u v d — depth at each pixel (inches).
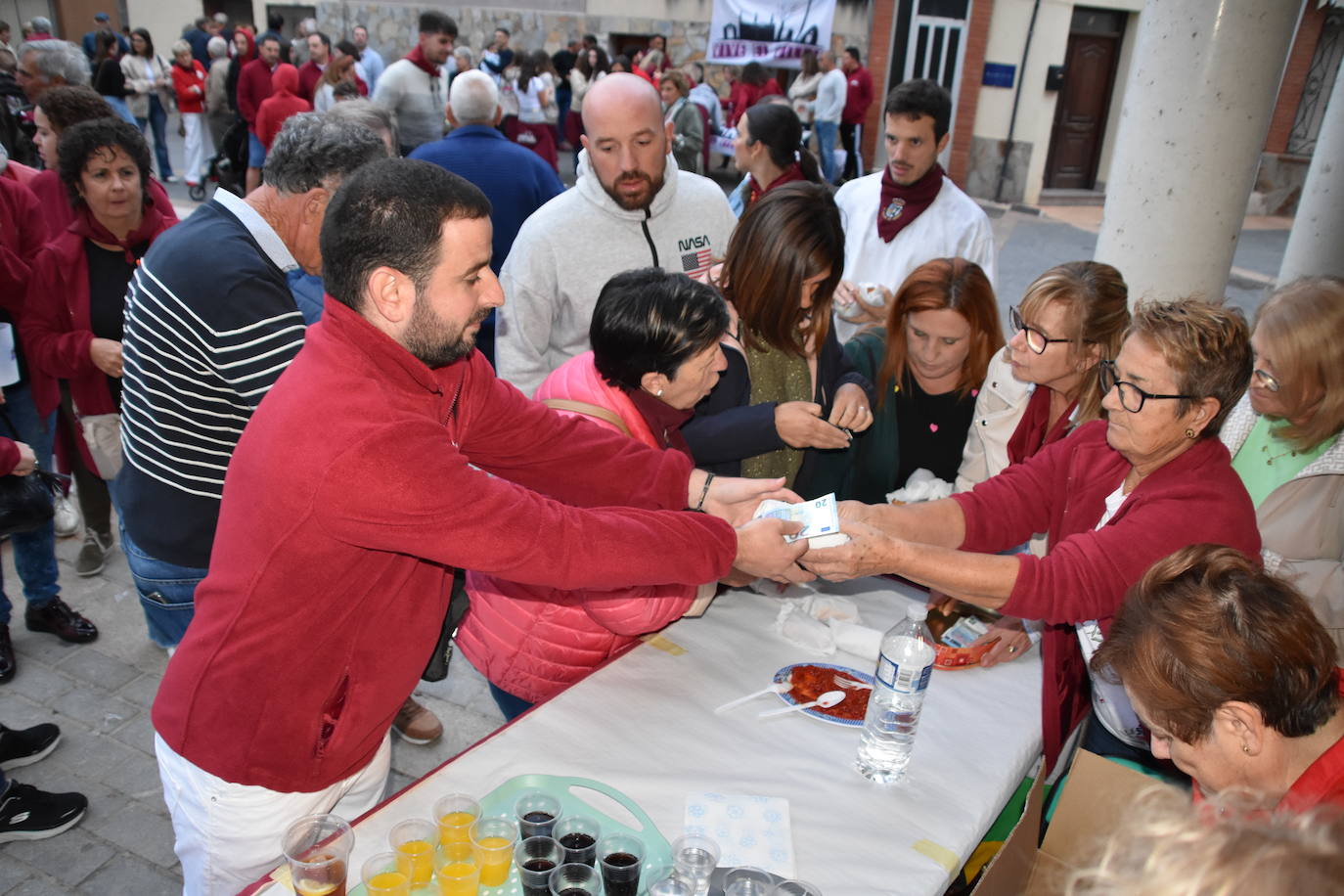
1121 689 65.9
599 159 93.6
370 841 49.1
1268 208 456.1
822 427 75.3
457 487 46.5
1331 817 24.1
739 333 80.3
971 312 84.9
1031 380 78.4
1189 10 114.2
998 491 71.5
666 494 65.3
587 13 468.4
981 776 57.4
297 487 44.5
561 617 65.9
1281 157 448.1
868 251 124.6
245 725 49.1
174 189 366.9
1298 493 75.4
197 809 52.1
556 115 418.3
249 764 49.8
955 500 71.2
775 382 80.9
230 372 64.5
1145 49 120.3
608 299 65.1
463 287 46.4
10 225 109.7
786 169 149.4
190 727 49.7
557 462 62.2
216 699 48.9
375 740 54.6
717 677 65.3
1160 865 24.2
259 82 309.0
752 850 49.3
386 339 46.3
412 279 45.0
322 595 46.8
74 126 92.7
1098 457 68.1
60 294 99.7
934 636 70.9
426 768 99.3
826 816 52.7
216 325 63.6
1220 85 115.0
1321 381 71.4
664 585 64.4
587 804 52.1
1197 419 57.7
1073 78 439.2
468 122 142.7
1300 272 181.0
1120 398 58.4
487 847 45.6
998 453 85.6
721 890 46.3
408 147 219.5
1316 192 176.6
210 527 72.0
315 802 53.6
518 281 98.1
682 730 59.4
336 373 46.0
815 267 75.6
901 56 410.3
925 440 93.0
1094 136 454.3
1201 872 23.1
